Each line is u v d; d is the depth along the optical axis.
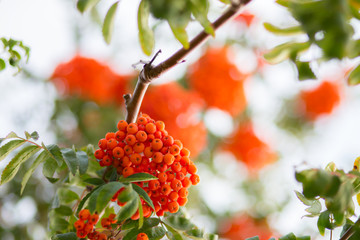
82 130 5.75
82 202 2.36
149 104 5.65
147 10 2.13
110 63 6.20
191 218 2.86
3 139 2.45
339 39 1.48
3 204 4.98
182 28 1.78
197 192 5.80
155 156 2.40
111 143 2.48
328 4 1.48
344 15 1.48
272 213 6.45
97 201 2.09
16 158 2.57
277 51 2.25
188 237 2.72
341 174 2.02
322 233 2.54
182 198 2.55
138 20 2.18
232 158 6.57
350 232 2.43
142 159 2.48
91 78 5.91
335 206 2.03
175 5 1.62
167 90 5.75
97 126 5.76
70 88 5.90
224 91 6.12
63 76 5.88
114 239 2.59
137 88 2.64
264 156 6.53
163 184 2.43
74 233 2.59
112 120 5.85
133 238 2.48
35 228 4.96
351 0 1.94
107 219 2.53
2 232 4.87
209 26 1.72
